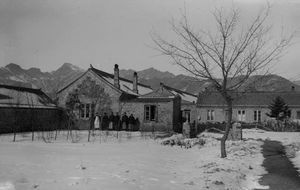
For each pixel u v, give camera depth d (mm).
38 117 39406
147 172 13062
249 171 14742
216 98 57375
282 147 22359
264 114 55906
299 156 18562
